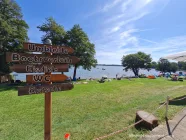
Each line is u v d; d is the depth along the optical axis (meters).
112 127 5.84
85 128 5.88
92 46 34.72
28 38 31.91
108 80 28.39
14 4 29.48
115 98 11.88
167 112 7.23
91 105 9.70
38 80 3.50
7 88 18.41
